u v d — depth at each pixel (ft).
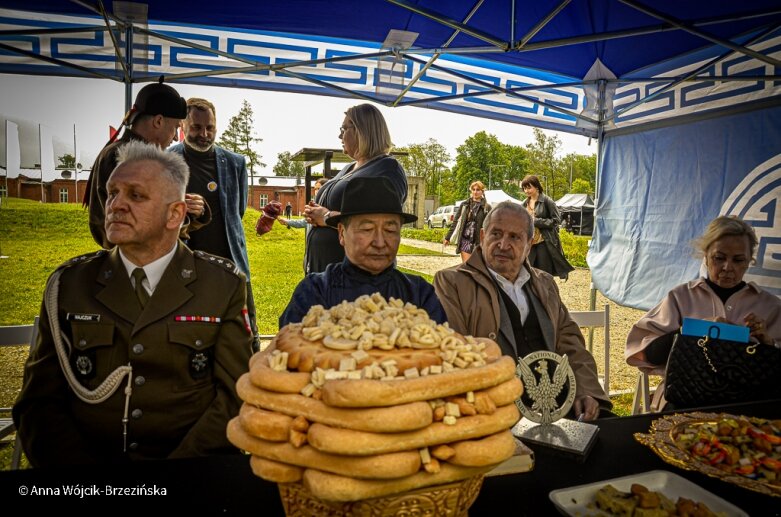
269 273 40.22
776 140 12.02
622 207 16.53
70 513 3.51
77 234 50.19
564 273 21.93
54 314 5.42
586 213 80.38
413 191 96.68
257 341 12.73
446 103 16.07
